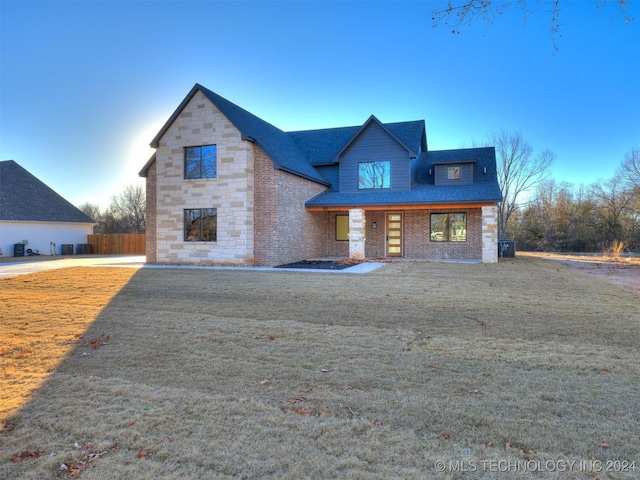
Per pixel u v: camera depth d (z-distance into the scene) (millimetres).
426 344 5578
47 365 4887
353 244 18688
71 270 14969
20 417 3547
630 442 3061
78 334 6215
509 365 4750
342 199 19609
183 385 4246
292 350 5375
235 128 16719
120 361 5016
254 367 4758
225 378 4434
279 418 3488
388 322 6770
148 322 6914
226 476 2691
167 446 3068
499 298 8727
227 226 16875
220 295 9328
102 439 3188
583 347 5383
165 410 3664
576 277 12656
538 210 40344
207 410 3658
